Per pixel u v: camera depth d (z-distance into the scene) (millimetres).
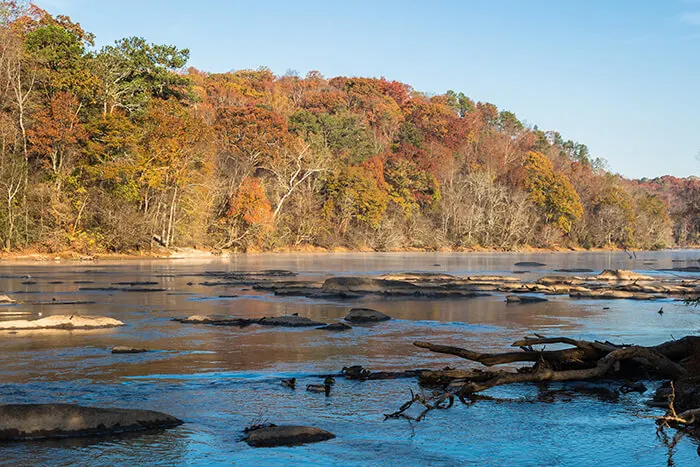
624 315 22453
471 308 24484
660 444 8273
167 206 76062
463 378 11602
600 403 10414
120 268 49906
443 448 8023
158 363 13195
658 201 169125
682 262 77562
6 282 34906
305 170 102125
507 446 8148
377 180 113062
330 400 10336
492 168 138625
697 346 12383
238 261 66375
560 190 136625
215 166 88500
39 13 75562
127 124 69125
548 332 18078
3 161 61094
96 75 70000
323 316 21609
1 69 64375
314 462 7445
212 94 135250
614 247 147000
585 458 7703
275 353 14477
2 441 8039
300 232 100438
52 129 63031
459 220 121438
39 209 63500
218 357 13930
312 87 163875
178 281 37375
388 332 17844
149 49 76438
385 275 39094
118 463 7297
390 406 10023
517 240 125188
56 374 12016
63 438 8188
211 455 7637
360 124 133000
